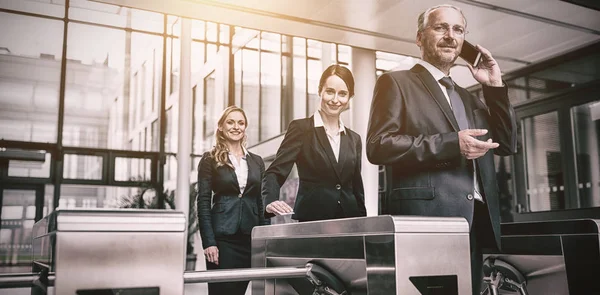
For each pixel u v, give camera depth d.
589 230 1.79
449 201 1.73
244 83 13.12
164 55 12.92
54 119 11.75
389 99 1.89
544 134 6.30
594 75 5.74
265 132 12.62
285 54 12.12
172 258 0.95
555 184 6.12
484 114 2.00
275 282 1.59
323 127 2.75
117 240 0.91
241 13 4.80
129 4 4.51
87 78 12.32
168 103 12.95
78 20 12.15
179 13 4.71
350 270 1.19
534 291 2.04
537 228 1.99
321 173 2.67
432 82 1.93
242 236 2.80
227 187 2.78
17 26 11.66
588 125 5.83
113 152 12.16
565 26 5.37
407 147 1.73
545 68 6.28
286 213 2.48
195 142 13.65
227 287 2.67
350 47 6.05
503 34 5.58
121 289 0.90
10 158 11.20
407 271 1.01
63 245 0.87
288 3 4.59
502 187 6.63
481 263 1.84
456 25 2.02
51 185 11.49
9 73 11.52
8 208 11.00
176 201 9.52
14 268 9.98
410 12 4.91
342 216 2.69
